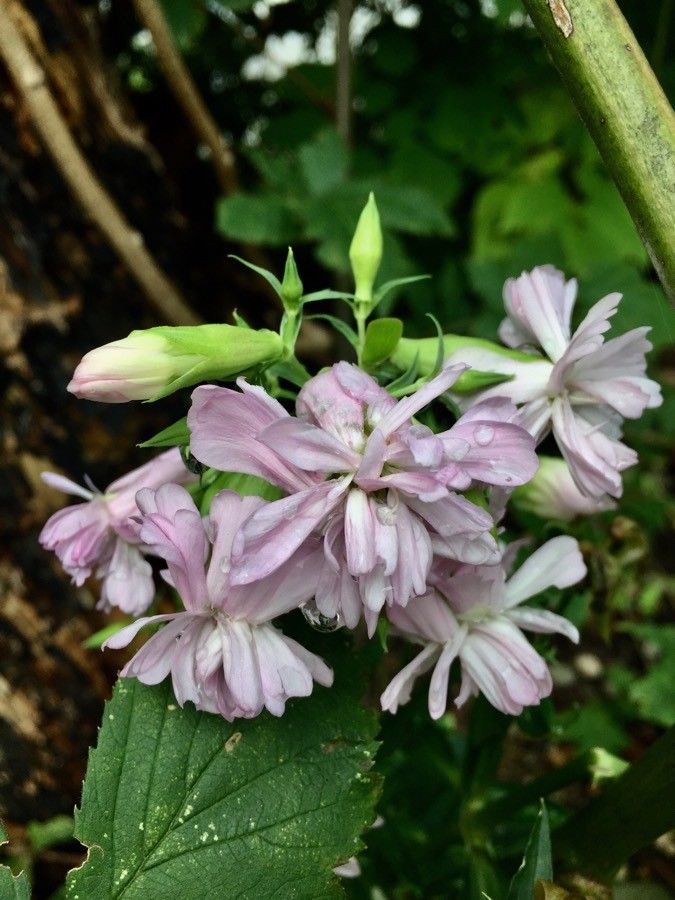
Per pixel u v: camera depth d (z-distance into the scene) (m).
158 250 0.21
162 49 0.19
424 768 0.16
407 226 0.21
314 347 0.23
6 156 0.17
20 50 0.16
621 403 0.10
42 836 0.18
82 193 0.17
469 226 0.31
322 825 0.10
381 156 0.29
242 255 0.23
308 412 0.09
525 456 0.08
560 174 0.29
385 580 0.08
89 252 0.18
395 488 0.08
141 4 0.18
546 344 0.10
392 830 0.15
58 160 0.17
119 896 0.10
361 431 0.09
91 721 0.19
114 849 0.10
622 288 0.24
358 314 0.11
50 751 0.18
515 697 0.10
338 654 0.11
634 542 0.14
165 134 0.24
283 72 0.28
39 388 0.18
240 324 0.10
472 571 0.10
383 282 0.21
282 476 0.09
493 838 0.15
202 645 0.09
